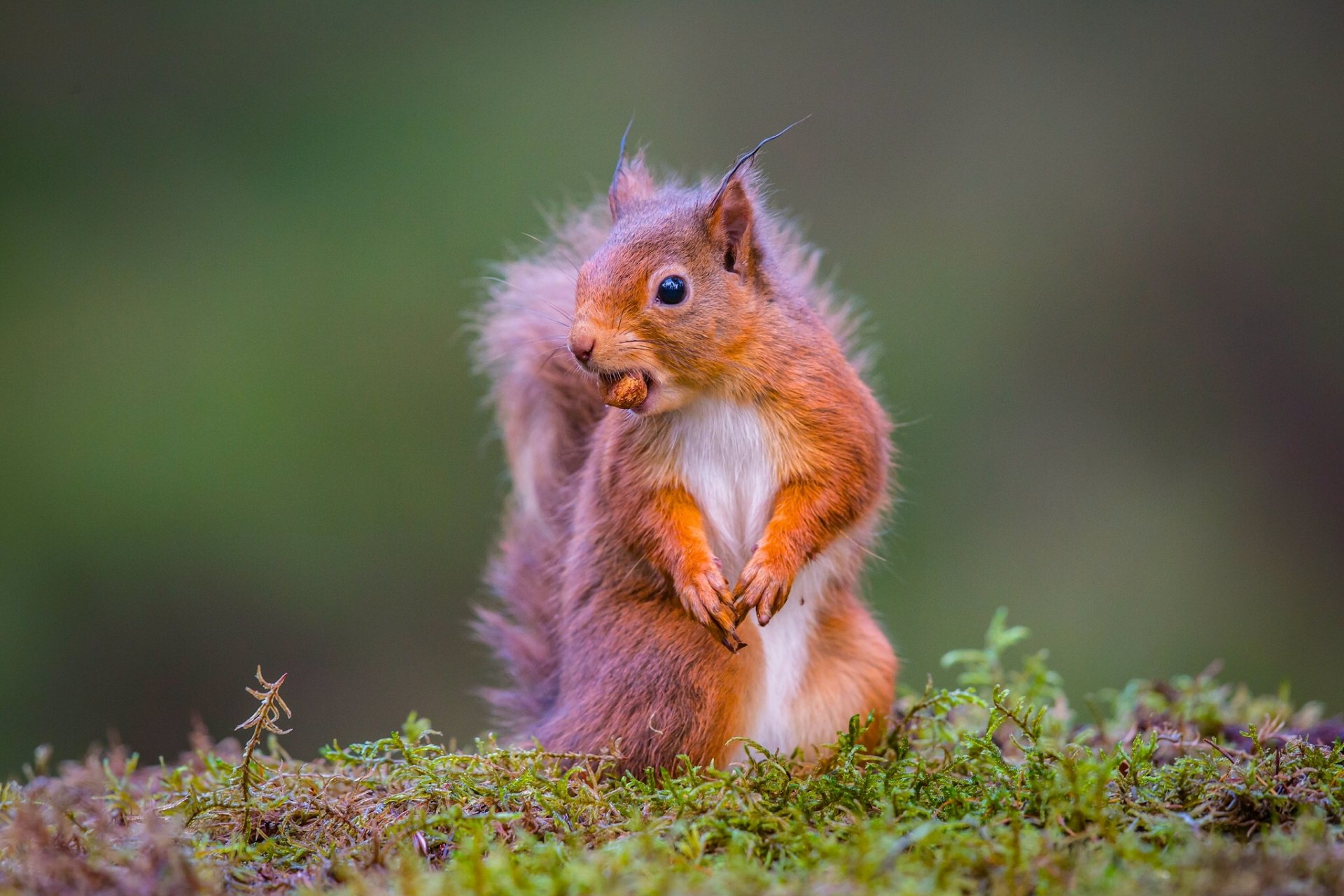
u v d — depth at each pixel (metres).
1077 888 5.58
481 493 23.52
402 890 5.74
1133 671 20.83
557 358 10.27
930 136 26.20
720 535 8.91
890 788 7.32
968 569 22.06
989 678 9.87
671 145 26.27
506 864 5.89
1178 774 7.18
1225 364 24.80
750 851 6.28
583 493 9.47
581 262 10.77
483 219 25.66
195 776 8.25
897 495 9.86
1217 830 6.67
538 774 7.84
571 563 9.35
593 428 10.20
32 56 26.67
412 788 7.56
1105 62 26.42
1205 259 25.39
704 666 8.65
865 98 26.42
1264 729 8.74
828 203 25.98
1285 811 6.64
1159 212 25.58
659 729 8.62
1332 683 21.20
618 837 6.77
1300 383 24.64
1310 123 25.80
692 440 8.73
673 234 8.49
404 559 23.14
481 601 22.70
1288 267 25.14
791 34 26.66
